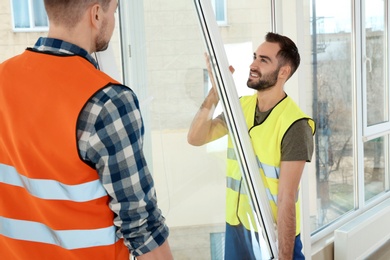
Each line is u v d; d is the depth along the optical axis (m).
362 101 3.84
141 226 1.08
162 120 1.58
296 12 2.92
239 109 1.78
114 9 1.14
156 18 1.55
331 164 3.62
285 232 1.93
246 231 1.86
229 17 2.90
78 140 1.00
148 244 1.09
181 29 1.60
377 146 4.23
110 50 1.41
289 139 1.96
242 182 1.84
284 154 1.97
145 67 1.53
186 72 1.63
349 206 3.86
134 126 1.04
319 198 3.53
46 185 1.05
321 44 3.41
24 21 1.97
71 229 1.07
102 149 1.01
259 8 3.00
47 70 1.04
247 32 2.98
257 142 2.06
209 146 1.74
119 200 1.05
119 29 1.48
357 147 3.84
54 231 1.08
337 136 3.66
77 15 1.06
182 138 1.64
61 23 1.07
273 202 2.06
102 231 1.09
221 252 1.78
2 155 1.10
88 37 1.09
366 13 3.88
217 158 1.77
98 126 1.00
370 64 3.89
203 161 1.72
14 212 1.10
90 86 1.01
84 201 1.05
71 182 1.04
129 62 1.50
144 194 1.07
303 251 3.04
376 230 3.75
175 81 1.61
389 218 3.96
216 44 1.67
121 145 1.02
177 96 1.62
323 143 3.53
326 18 3.44
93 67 1.06
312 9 3.30
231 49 2.93
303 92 2.97
